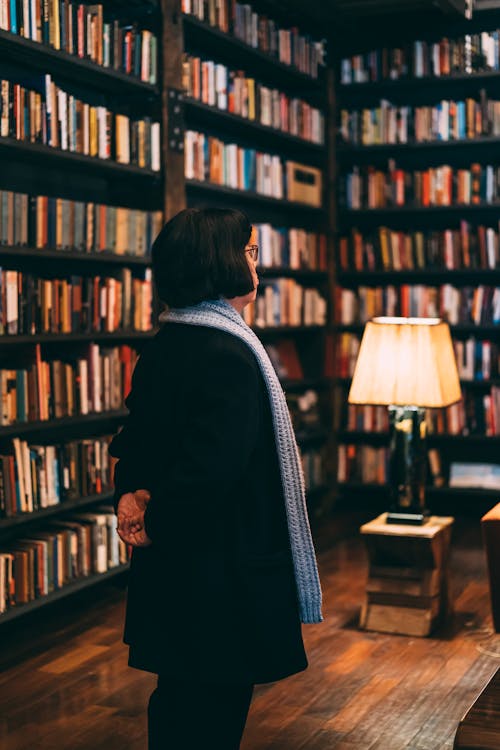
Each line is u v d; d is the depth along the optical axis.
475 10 6.90
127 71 4.95
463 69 6.88
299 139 6.85
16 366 4.42
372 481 7.30
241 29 5.99
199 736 2.00
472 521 6.98
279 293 6.66
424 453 4.49
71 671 3.90
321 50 7.10
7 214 4.21
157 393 2.03
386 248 7.18
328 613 4.70
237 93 6.00
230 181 5.98
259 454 2.01
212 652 1.93
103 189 5.38
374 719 3.38
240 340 2.01
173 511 1.89
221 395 1.92
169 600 1.97
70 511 4.99
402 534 4.32
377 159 7.50
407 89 7.38
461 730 1.80
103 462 4.86
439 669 3.89
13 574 4.21
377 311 7.25
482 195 6.89
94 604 4.86
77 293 4.64
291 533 2.04
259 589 1.96
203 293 2.05
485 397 6.95
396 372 4.17
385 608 4.40
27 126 4.24
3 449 4.28
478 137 6.87
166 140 5.21
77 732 3.28
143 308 5.13
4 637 4.34
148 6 5.18
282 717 3.40
